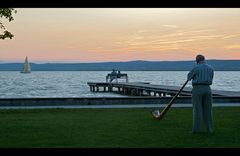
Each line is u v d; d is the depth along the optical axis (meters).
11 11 17.20
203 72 9.61
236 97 21.98
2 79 124.12
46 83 93.00
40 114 14.96
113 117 13.66
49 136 9.27
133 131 10.11
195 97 9.71
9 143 8.28
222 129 10.49
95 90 65.31
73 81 110.31
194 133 9.72
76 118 13.39
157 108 17.38
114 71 75.25
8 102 19.50
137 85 51.00
